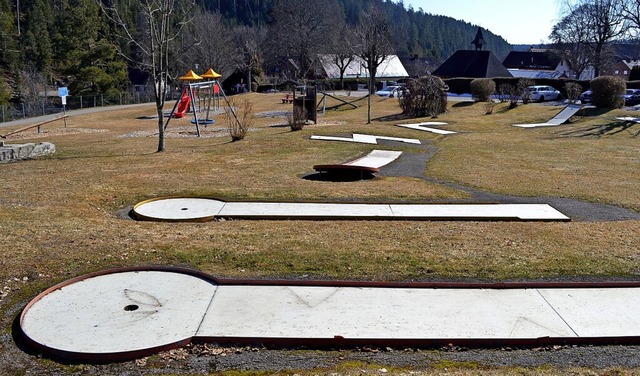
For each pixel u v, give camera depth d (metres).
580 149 16.62
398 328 4.27
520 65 77.81
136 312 4.58
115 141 20.16
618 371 3.70
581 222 7.79
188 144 18.06
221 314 4.53
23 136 23.84
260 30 80.50
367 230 7.12
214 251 6.12
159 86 16.02
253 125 25.09
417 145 16.98
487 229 7.24
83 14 50.16
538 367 3.76
